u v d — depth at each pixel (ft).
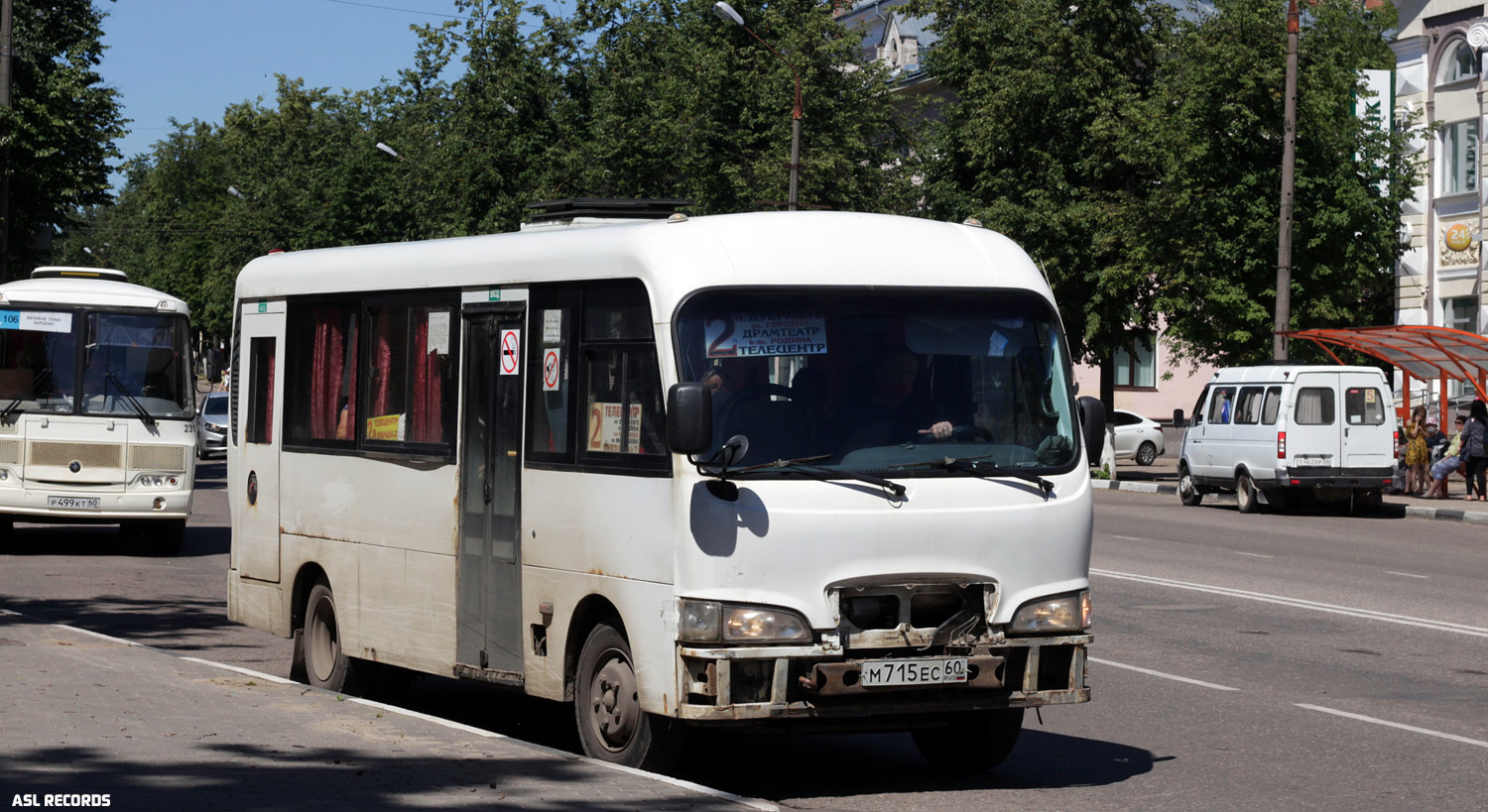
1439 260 137.28
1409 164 120.06
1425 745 32.04
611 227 28.68
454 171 147.74
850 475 26.03
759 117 136.56
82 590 57.36
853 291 27.25
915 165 146.20
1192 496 109.09
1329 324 120.16
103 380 70.03
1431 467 111.14
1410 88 140.56
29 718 27.94
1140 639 46.26
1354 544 79.10
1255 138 117.19
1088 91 129.29
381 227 190.90
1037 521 27.20
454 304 31.94
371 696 35.32
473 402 31.24
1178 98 120.98
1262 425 100.83
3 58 113.80
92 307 70.28
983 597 26.73
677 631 25.50
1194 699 37.09
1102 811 26.17
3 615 43.93
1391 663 42.37
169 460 70.54
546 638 28.99
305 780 23.52
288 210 207.82
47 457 68.95
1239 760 30.42
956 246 28.55
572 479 28.19
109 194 126.93
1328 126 115.96
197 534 82.84
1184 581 61.05
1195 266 117.91
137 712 28.99
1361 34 168.86
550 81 148.36
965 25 140.15
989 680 26.32
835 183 135.74
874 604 26.13
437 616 32.07
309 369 36.96
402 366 33.58
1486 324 129.59
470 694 38.75
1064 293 130.62
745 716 25.17
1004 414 27.71
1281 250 110.42
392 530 33.50
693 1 142.82
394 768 24.64
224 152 345.10
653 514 26.18
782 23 138.00
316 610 36.47
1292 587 59.52
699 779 28.60
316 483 36.24
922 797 27.12
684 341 26.13
